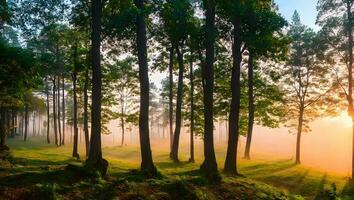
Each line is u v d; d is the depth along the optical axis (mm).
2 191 13898
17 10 21516
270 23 24484
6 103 25922
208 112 24141
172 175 22469
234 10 23609
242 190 19828
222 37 28188
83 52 34281
